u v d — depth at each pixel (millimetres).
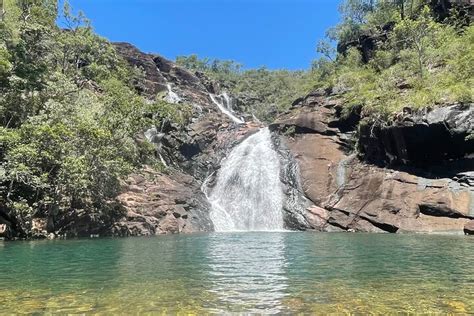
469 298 8781
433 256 15773
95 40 50469
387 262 14258
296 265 13664
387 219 32000
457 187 30484
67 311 7773
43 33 34281
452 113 31141
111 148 29391
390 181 34312
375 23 64250
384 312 7746
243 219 39469
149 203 32781
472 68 35062
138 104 34219
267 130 48188
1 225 24516
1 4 38406
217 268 13016
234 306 8164
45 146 25328
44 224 26281
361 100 41000
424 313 7680
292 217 37344
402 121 33656
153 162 38094
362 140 38781
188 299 8727
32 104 30234
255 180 42094
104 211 29172
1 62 28000
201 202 38781
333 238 25344
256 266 13484
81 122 27328
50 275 11672
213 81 81375
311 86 58156
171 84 69875
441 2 50094
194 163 46531
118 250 18516
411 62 42375
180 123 48219
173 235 29156
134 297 8898
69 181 25641
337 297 8906
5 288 9852
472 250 17719
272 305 8234
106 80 50156
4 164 24281
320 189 38375
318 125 44031
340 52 67625
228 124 53312
